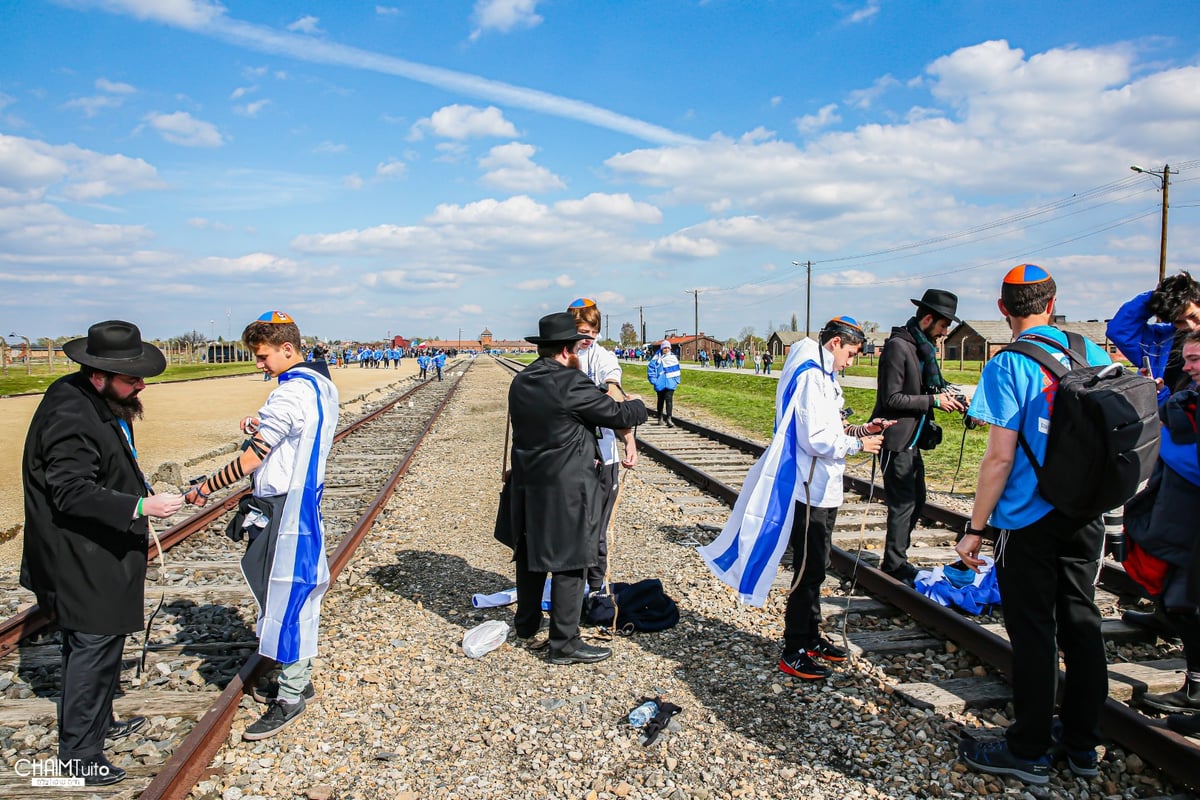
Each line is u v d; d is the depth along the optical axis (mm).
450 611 5410
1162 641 4629
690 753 3551
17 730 3748
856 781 3311
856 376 38531
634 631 4965
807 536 4105
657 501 8820
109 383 3205
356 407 24594
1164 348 4309
